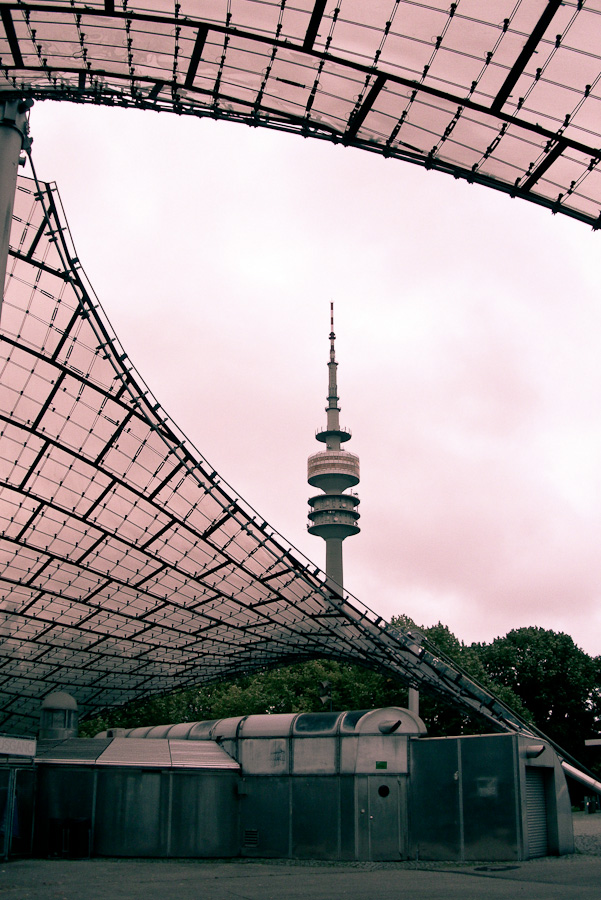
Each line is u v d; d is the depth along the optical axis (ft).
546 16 60.08
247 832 107.24
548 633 301.84
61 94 71.00
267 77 70.08
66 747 115.44
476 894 61.31
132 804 105.60
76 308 94.38
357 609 126.21
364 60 66.54
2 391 98.78
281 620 140.87
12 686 180.34
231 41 67.10
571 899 57.06
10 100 65.72
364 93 69.62
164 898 60.64
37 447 105.19
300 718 110.52
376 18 63.21
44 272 92.07
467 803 96.22
